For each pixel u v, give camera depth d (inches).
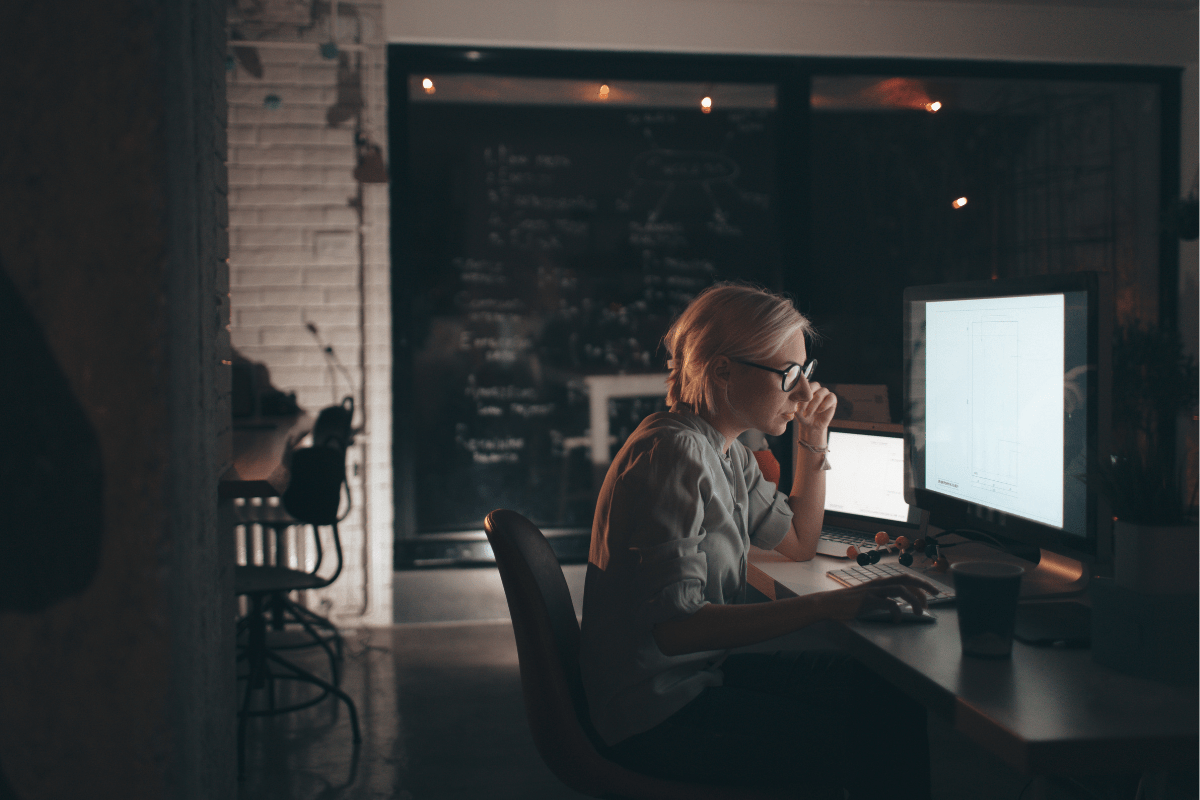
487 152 149.3
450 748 98.6
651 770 47.9
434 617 147.1
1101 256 160.6
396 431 147.7
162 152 41.6
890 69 152.2
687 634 45.7
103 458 41.4
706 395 54.4
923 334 63.6
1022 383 52.3
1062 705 36.0
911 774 55.7
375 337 144.3
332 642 137.2
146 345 41.5
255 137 141.5
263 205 142.0
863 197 156.6
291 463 102.1
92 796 41.7
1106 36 153.3
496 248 150.1
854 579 57.2
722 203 153.6
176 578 42.5
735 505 57.6
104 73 41.2
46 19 41.1
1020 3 150.5
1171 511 39.3
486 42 142.9
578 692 53.2
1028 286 51.5
